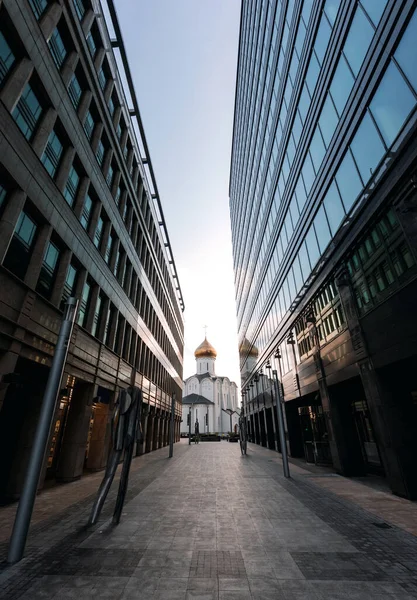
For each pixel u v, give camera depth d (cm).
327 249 1345
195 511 757
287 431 2184
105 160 1738
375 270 1011
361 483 1131
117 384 1864
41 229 1082
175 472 1442
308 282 1609
